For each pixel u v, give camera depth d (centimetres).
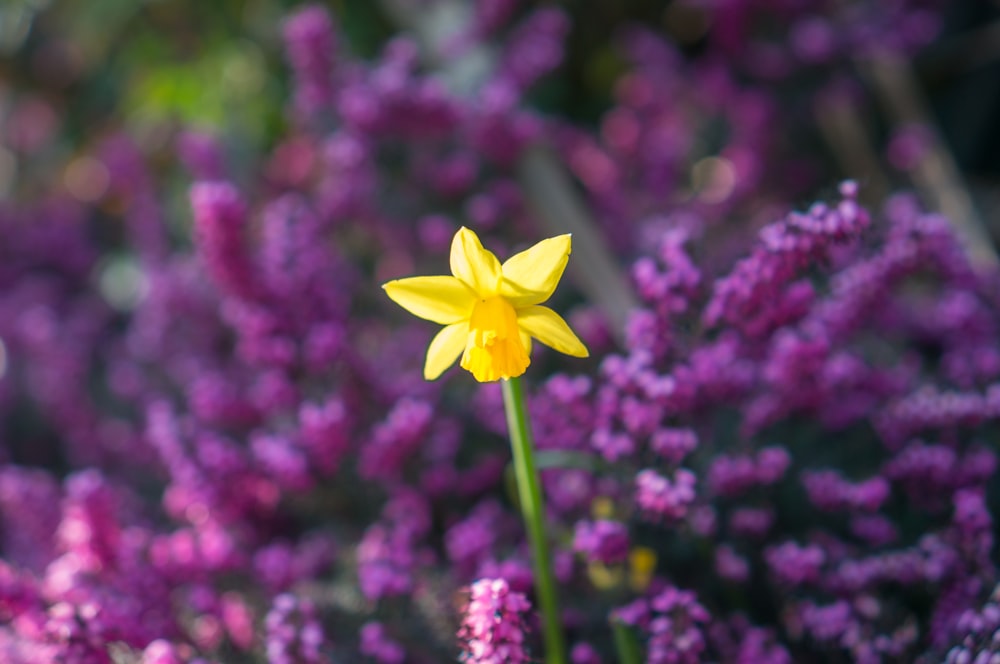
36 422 80
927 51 89
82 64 104
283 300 60
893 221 57
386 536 58
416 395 61
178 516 62
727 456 54
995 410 54
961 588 51
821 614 51
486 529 56
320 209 70
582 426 55
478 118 70
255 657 54
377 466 58
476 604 46
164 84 91
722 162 87
